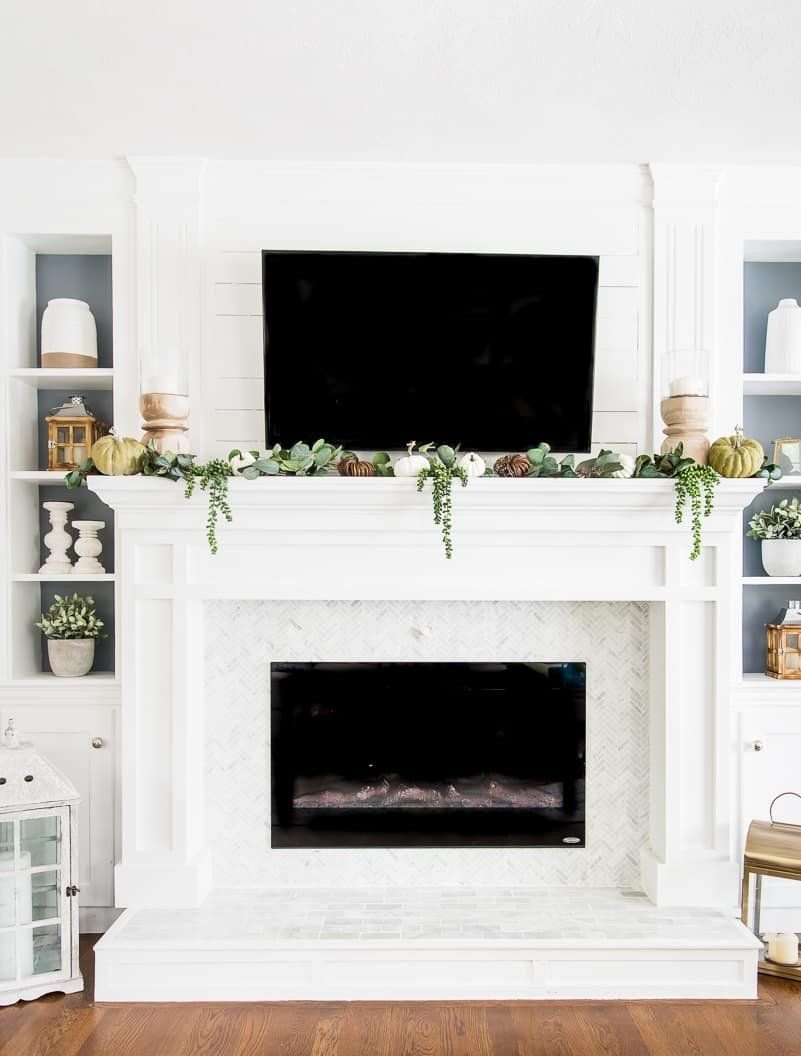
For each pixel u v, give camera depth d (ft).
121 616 8.18
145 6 6.21
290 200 8.79
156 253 8.70
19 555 8.96
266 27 6.49
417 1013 7.10
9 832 7.32
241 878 8.60
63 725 8.66
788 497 9.65
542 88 7.36
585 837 8.66
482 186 8.85
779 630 9.02
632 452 8.91
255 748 8.63
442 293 8.56
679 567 8.10
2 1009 7.19
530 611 8.70
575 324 8.61
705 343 8.84
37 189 8.75
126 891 7.97
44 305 9.52
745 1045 6.66
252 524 7.96
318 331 8.54
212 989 7.29
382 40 6.66
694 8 6.25
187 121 7.96
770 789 8.77
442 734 8.72
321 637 8.66
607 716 8.68
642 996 7.34
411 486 7.73
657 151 8.57
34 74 7.14
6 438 8.79
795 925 8.74
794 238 8.95
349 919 7.79
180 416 8.11
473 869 8.64
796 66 7.02
